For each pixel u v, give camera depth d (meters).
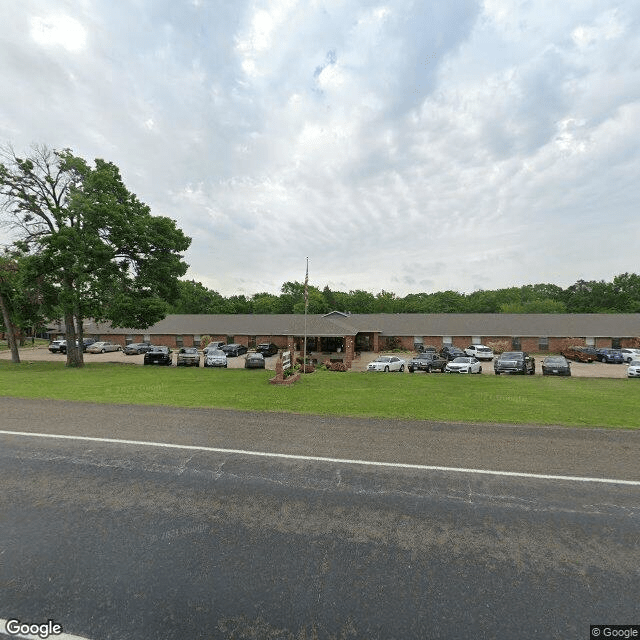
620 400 13.77
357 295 96.31
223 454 7.42
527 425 9.77
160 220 28.86
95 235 25.41
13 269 28.02
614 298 80.00
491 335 45.75
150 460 7.06
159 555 4.17
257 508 5.27
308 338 45.03
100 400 12.73
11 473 6.43
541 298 91.62
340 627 3.21
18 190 26.50
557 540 4.53
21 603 3.48
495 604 3.47
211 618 3.30
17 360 30.69
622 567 4.01
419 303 95.00
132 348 42.72
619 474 6.55
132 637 3.11
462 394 15.20
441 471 6.64
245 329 49.91
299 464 6.93
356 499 5.57
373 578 3.81
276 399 13.31
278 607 3.43
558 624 3.24
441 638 3.10
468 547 4.38
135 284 29.39
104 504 5.36
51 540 4.45
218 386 16.94
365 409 11.66
